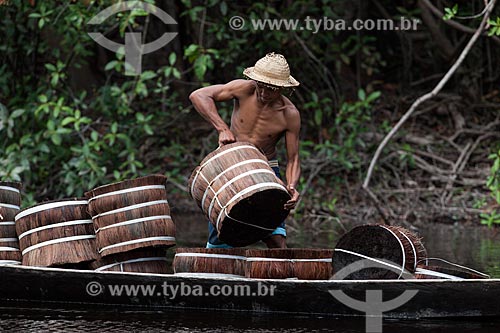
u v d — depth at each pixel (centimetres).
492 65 2302
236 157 971
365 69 2331
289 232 1645
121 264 1008
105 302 974
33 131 1817
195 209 1944
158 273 1020
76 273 971
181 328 859
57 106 1694
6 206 1053
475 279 894
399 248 932
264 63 1013
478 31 1455
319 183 1959
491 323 885
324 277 975
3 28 1842
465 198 1889
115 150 1806
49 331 846
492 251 1385
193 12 1872
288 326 867
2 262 1041
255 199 951
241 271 984
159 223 1000
